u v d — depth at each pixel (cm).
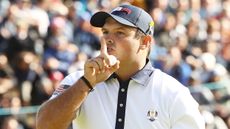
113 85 1100
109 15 1072
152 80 1099
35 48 2948
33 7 3206
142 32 1093
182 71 3177
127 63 1091
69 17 3362
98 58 1025
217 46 3800
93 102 1090
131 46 1084
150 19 1109
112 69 1036
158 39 3528
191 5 4059
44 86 2752
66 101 1021
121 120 1075
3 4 3172
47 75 2836
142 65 1108
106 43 1077
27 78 2767
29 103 2712
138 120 1073
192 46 3703
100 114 1082
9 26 2972
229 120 3022
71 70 2925
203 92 3089
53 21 3116
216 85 3186
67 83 1101
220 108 3053
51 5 3319
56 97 1033
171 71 3166
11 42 2911
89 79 1027
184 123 1070
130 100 1087
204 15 4128
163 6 3794
